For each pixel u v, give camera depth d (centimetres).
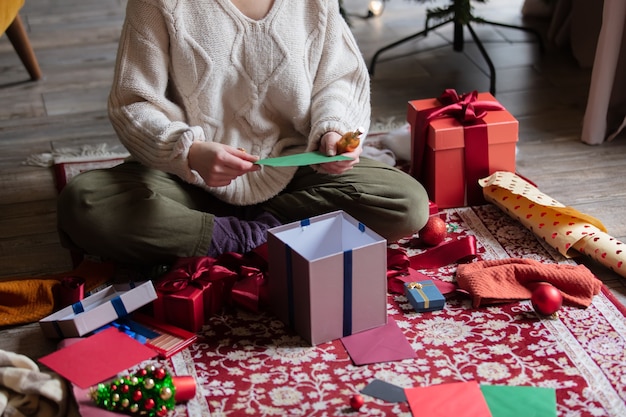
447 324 165
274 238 158
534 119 252
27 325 169
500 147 203
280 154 185
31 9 349
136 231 168
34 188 221
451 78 281
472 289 169
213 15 168
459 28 296
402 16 335
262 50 173
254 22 171
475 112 205
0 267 189
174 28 166
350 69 185
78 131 251
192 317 162
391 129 246
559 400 144
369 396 146
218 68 171
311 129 176
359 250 153
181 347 159
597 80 229
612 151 233
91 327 157
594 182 217
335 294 155
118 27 330
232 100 179
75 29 328
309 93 182
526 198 196
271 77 176
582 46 284
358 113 184
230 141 181
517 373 151
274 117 185
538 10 322
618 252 177
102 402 141
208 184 162
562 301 168
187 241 172
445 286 174
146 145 165
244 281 172
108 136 248
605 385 147
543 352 156
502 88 272
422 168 210
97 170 174
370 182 181
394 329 162
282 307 164
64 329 158
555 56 294
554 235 186
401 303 172
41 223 206
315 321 156
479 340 160
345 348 158
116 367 149
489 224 201
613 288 177
